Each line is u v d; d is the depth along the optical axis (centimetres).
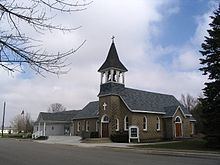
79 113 5697
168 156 2175
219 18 2928
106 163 1669
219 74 2839
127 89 4559
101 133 4359
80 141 4419
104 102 4375
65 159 1886
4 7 519
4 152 2458
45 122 6216
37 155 2177
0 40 527
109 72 4441
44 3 543
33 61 550
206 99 2856
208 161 1822
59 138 5128
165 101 5041
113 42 4581
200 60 2964
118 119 4300
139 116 4256
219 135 2742
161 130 4566
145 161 1788
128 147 3102
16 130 10381
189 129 4953
